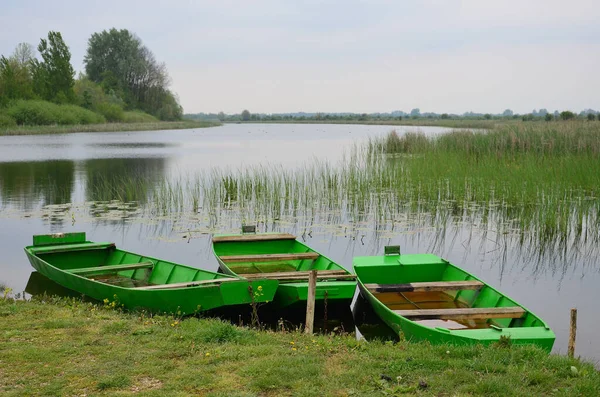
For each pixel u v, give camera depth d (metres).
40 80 74.38
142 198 19.27
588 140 22.80
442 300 9.08
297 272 9.20
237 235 11.83
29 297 9.17
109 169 26.95
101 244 11.02
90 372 5.30
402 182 19.67
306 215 16.72
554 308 9.25
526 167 19.47
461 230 14.77
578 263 11.94
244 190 19.56
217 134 71.50
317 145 45.53
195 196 18.66
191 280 9.21
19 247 12.59
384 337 7.84
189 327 6.80
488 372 5.41
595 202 15.88
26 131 59.81
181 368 5.45
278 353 5.89
